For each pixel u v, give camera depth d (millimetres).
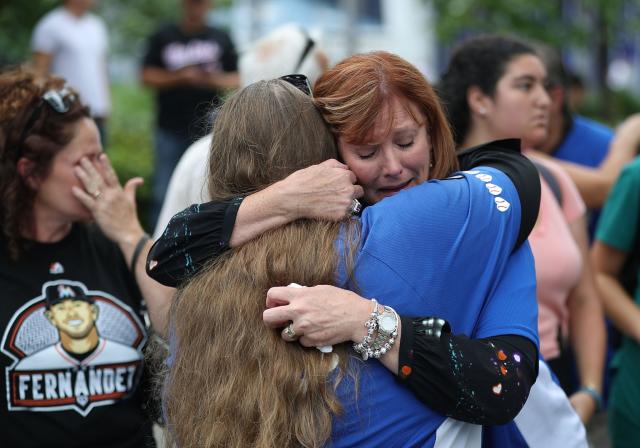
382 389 1691
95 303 2301
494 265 1769
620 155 3611
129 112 9750
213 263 1797
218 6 10500
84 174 2324
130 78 11820
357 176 1847
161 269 1837
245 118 1856
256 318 1715
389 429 1694
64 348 2227
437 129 1896
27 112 2270
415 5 10578
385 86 1790
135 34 10586
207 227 1793
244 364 1701
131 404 2307
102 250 2404
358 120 1783
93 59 7203
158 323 2287
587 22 10227
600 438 4219
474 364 1664
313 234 1745
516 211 1829
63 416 2203
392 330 1660
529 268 1853
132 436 2301
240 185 1853
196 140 2924
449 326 1700
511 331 1761
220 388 1706
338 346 1697
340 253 1728
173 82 6797
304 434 1653
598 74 10703
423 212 1745
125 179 7516
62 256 2322
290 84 1895
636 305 3148
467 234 1747
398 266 1713
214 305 1748
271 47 3170
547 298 2744
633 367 3090
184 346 1774
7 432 2180
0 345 2180
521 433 1949
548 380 2016
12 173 2252
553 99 3965
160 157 6926
